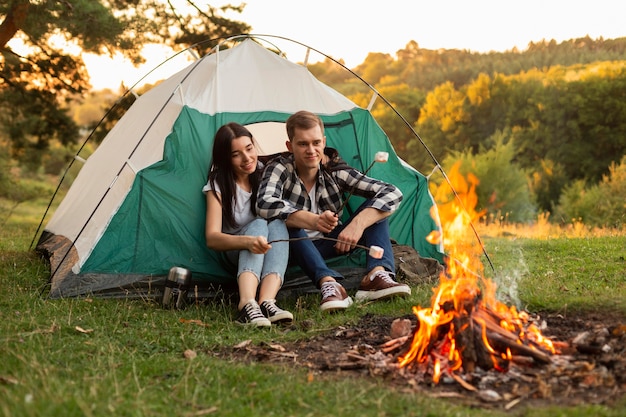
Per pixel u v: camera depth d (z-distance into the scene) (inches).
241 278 191.2
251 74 241.3
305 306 202.2
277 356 153.5
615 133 1149.1
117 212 211.2
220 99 231.9
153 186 213.0
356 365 143.4
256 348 159.0
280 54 265.1
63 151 1079.0
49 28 460.1
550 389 124.2
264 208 199.9
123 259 210.7
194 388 130.3
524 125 1252.5
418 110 1523.1
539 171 1146.7
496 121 1279.5
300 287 217.2
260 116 234.4
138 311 194.9
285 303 207.2
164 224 212.7
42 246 270.8
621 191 820.6
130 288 209.0
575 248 281.4
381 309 188.7
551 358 139.0
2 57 524.1
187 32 516.4
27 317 181.0
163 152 217.2
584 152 1165.1
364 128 243.1
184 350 159.9
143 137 217.6
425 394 127.1
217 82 234.2
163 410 119.6
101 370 140.2
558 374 131.8
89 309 191.8
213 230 204.2
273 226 198.5
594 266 236.8
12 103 591.8
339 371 140.5
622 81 1149.1
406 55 1985.7
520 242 313.9
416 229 240.4
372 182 211.9
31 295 204.7
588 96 1159.0
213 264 213.8
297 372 139.9
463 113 1310.3
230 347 161.8
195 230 214.4
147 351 158.6
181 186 215.6
